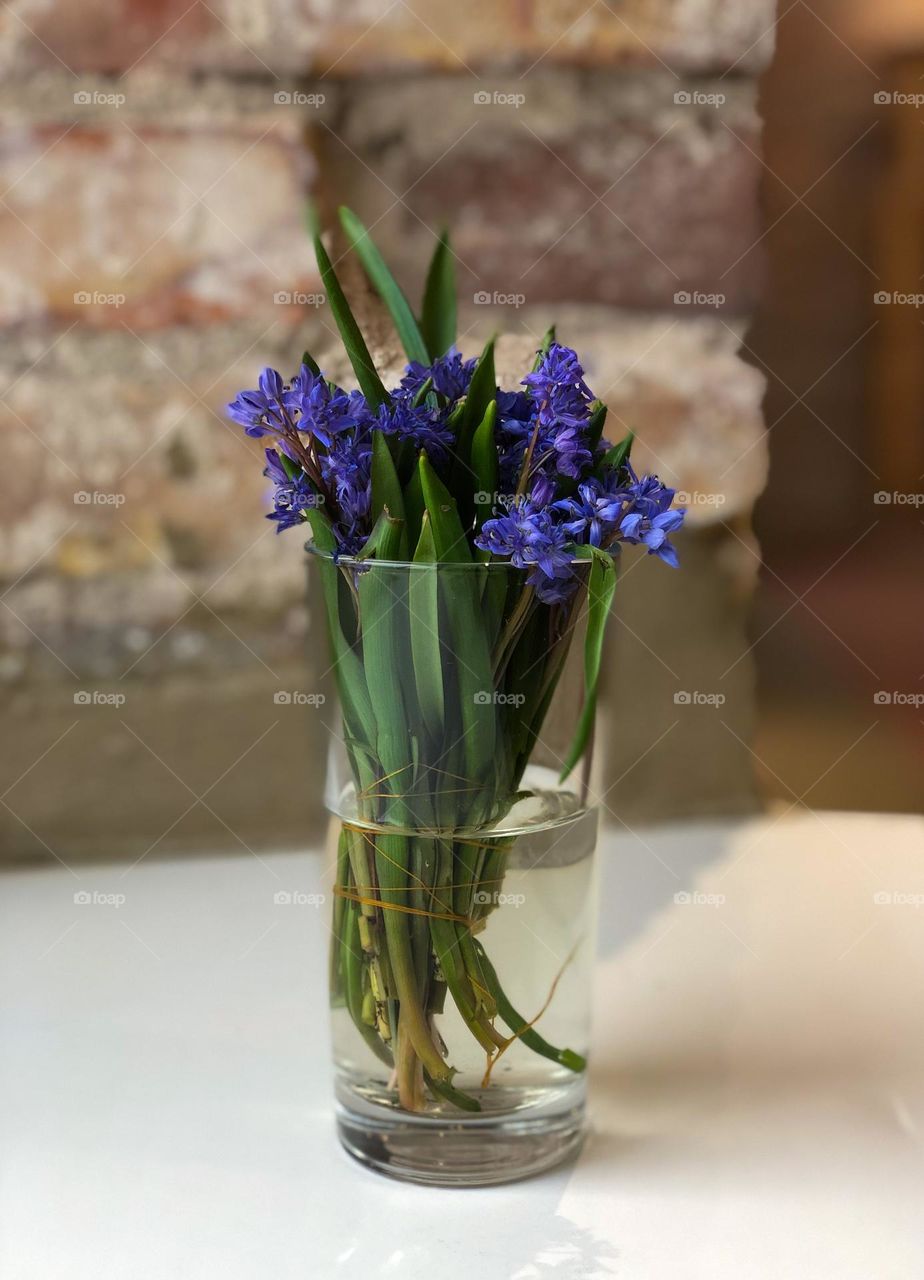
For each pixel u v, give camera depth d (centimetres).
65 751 59
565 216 59
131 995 49
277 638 60
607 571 36
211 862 59
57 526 59
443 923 38
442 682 36
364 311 48
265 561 60
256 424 36
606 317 60
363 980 38
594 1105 42
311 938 52
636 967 50
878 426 69
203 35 57
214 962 51
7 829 59
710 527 61
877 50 63
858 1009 47
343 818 38
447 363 38
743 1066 44
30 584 59
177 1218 38
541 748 38
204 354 59
